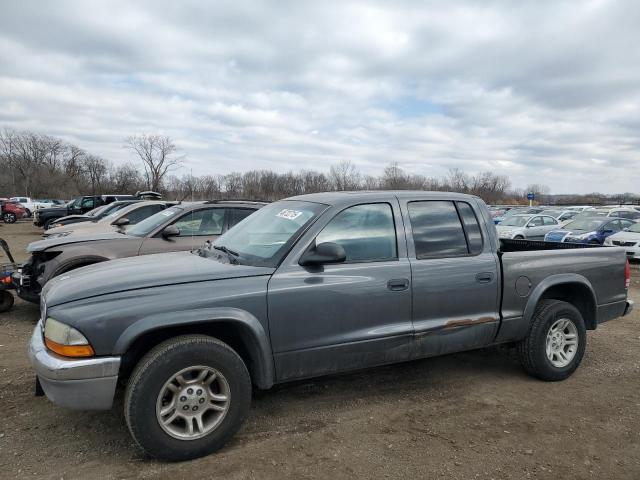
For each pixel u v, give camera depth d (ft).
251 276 11.08
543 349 14.67
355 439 11.21
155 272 11.13
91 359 9.54
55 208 88.74
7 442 10.94
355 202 12.71
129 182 236.22
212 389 10.55
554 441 11.27
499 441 11.23
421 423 12.08
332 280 11.73
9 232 83.05
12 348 17.65
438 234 13.57
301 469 9.94
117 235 23.27
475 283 13.58
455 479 9.70
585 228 58.39
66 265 20.99
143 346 10.69
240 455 10.44
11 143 298.76
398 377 15.17
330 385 14.44
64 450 10.62
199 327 10.84
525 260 14.53
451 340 13.37
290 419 12.19
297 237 11.83
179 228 23.22
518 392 14.16
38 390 10.78
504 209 134.72
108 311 9.76
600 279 15.99
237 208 24.61
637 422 12.32
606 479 9.78
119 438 11.18
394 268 12.51
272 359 11.18
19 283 21.93
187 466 10.00
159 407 9.82
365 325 12.11
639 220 54.24
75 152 299.17
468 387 14.47
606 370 16.21
